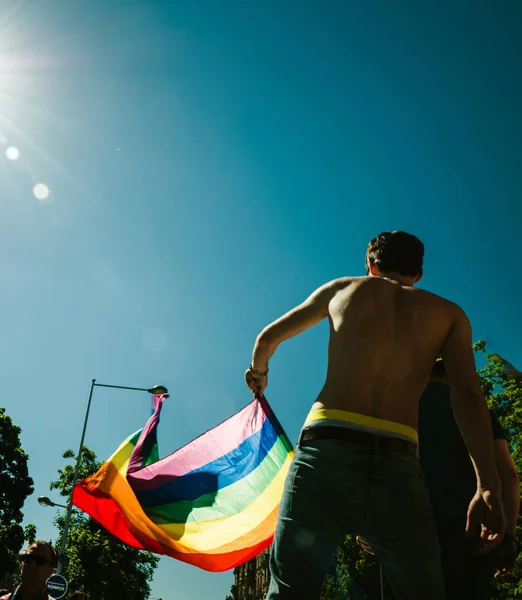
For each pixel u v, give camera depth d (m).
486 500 2.07
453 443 2.77
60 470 34.50
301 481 2.01
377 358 2.16
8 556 35.59
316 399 2.20
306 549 1.96
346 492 1.96
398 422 2.07
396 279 2.50
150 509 5.32
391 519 1.95
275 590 1.99
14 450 38.81
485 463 2.10
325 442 2.03
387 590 2.47
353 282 2.39
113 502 5.41
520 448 20.33
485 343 22.84
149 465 5.58
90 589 31.94
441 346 2.30
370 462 1.98
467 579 2.49
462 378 2.22
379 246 2.58
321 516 1.96
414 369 2.19
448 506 2.60
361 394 2.10
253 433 5.43
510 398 21.38
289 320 2.45
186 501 5.30
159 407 6.29
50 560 4.45
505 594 15.64
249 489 5.19
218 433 5.59
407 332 2.23
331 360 2.25
